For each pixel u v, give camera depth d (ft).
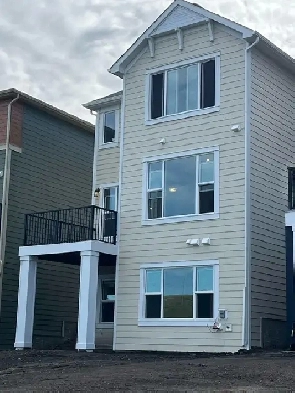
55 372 39.27
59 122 84.33
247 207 56.95
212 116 60.80
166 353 57.62
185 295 59.41
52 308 80.43
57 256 67.97
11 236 74.90
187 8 63.21
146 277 62.49
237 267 56.49
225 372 35.40
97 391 28.68
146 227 63.31
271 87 62.49
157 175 63.87
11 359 50.34
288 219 53.21
